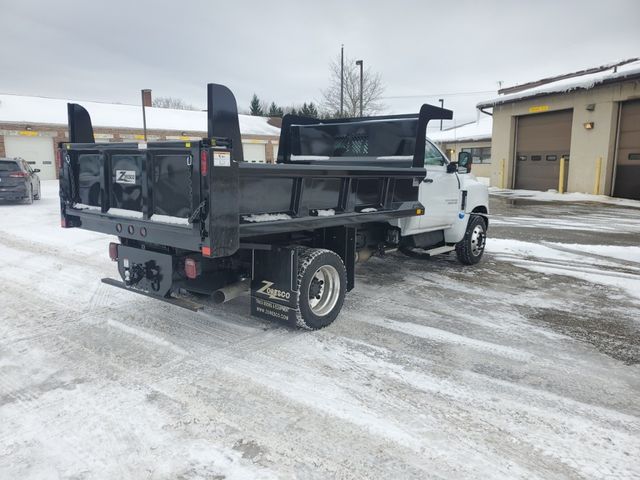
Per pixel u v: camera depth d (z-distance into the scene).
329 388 3.41
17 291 5.70
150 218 3.94
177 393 3.31
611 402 3.27
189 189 3.57
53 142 28.56
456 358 3.95
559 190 18.77
